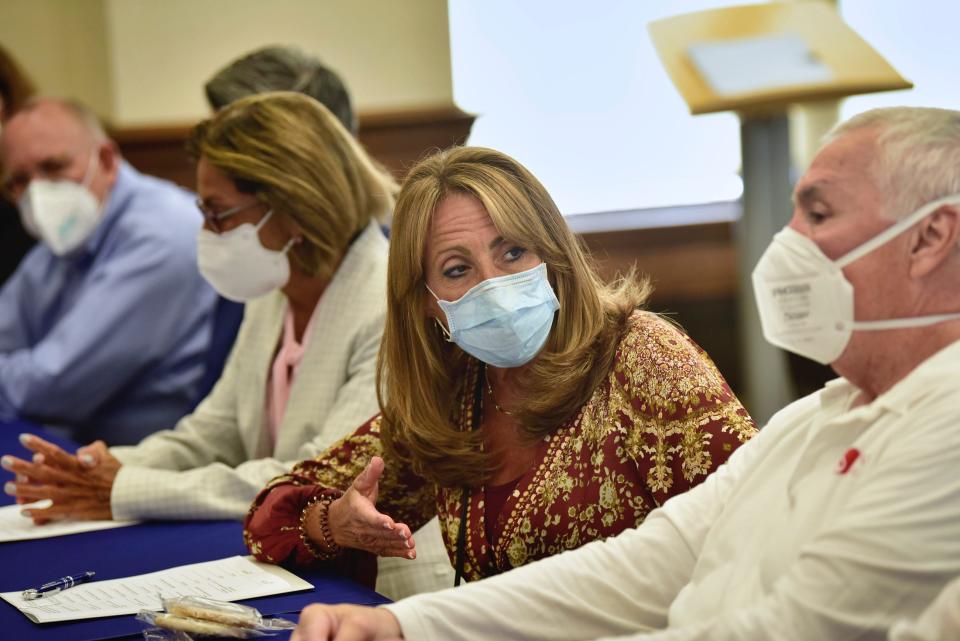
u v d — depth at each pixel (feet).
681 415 15.30
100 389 34.83
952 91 43.80
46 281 38.60
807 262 11.30
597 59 48.32
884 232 11.01
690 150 49.11
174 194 37.40
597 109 48.70
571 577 13.35
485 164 16.29
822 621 10.16
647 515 15.33
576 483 16.05
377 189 22.95
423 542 21.04
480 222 15.89
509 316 15.66
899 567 9.94
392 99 47.14
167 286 35.06
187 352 35.40
